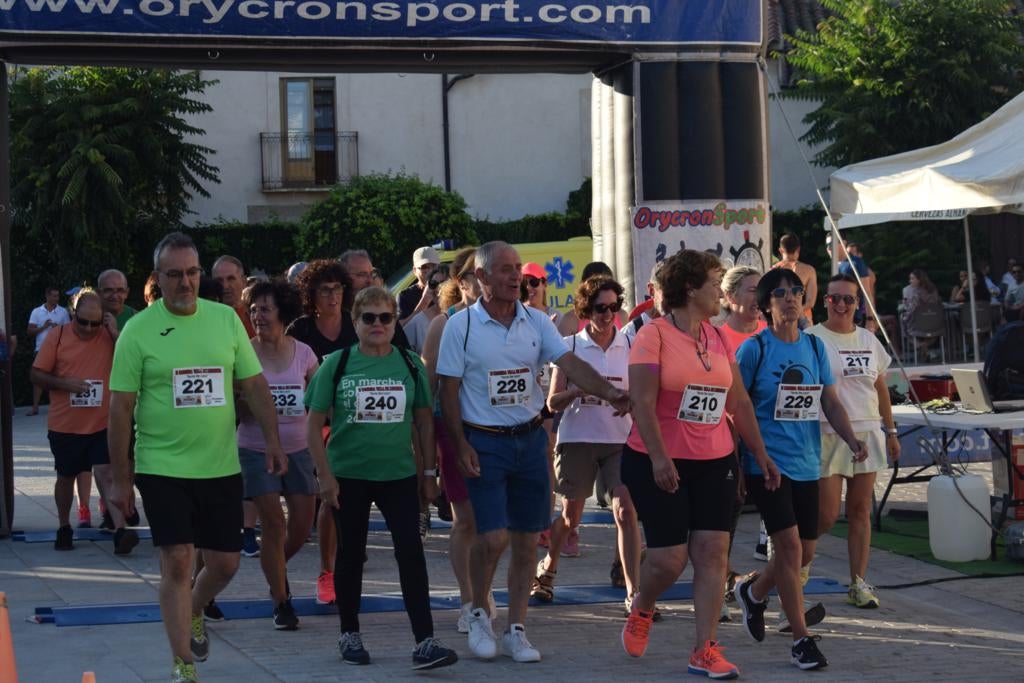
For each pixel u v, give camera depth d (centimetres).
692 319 761
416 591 789
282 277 964
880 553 1193
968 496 1147
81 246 2891
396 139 3497
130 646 852
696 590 775
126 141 2939
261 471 888
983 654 852
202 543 747
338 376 789
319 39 1251
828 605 992
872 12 3064
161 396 719
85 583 1070
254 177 3456
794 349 822
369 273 1163
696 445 757
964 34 3003
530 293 1109
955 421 1143
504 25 1284
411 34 1268
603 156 1384
